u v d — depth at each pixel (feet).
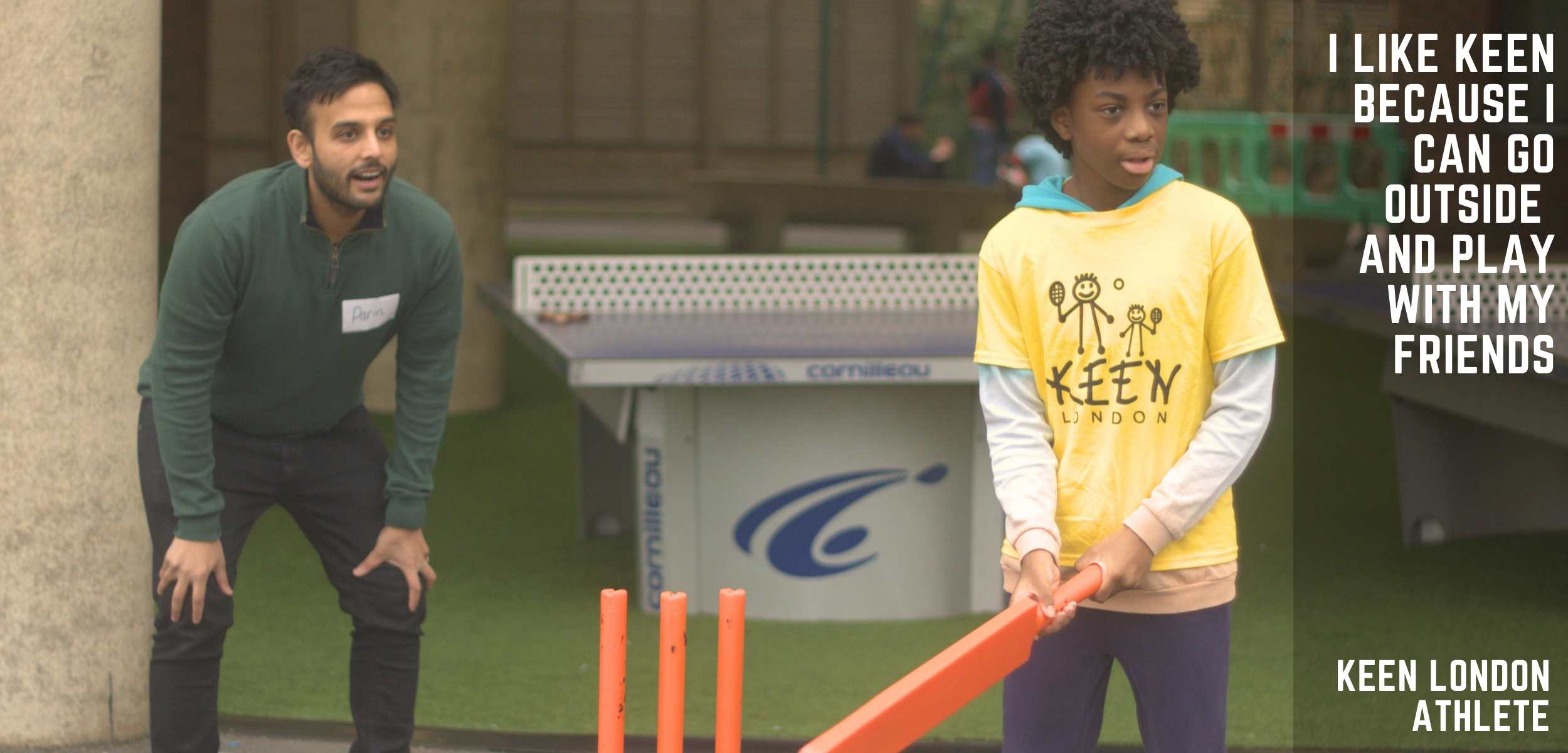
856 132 156.66
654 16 153.38
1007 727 17.43
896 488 35.50
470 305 59.77
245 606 36.29
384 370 59.21
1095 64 15.26
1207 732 16.57
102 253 24.53
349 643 33.60
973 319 40.86
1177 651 16.34
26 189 23.97
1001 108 114.93
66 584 24.94
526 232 118.83
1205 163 103.76
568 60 152.76
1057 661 16.84
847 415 35.19
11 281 24.22
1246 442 15.71
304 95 18.52
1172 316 15.81
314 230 19.03
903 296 43.52
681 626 15.12
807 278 42.73
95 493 24.94
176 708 20.29
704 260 42.80
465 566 40.65
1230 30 120.26
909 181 106.63
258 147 141.49
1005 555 16.63
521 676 31.60
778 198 95.86
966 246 105.70
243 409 20.39
